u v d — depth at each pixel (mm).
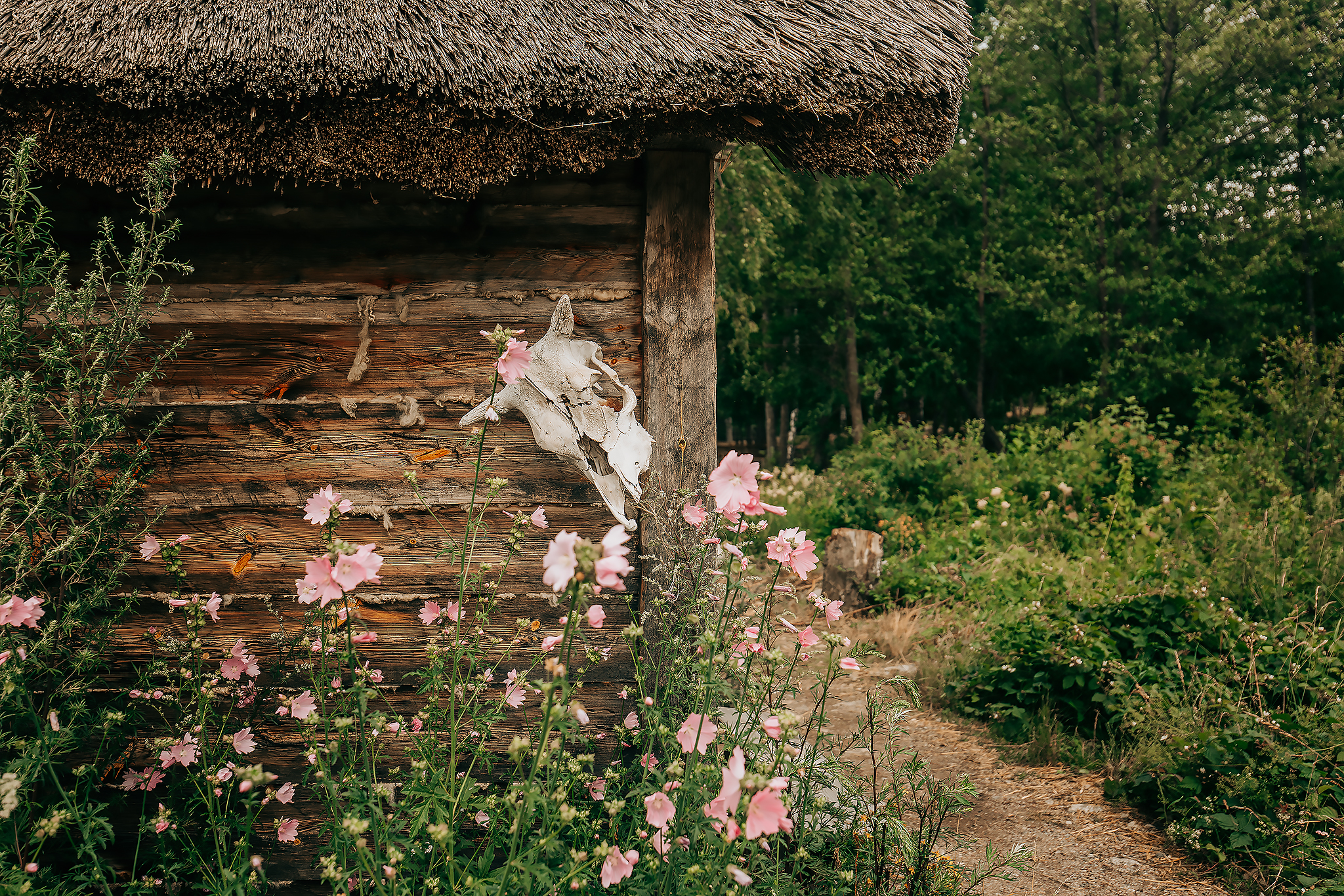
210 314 2656
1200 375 13875
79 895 2076
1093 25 15109
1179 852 3289
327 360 2699
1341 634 4301
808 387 19656
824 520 8359
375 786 1894
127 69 2191
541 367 2596
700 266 2707
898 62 2494
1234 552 5164
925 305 17812
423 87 2275
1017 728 4426
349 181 2547
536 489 2727
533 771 1645
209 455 2637
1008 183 17578
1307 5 14047
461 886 1904
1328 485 7016
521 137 2387
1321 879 2895
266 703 2631
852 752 4223
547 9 2561
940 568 6613
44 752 1933
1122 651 4520
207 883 2160
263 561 2676
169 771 2436
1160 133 15117
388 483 2695
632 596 2730
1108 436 8508
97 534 2184
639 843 2031
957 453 9430
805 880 2379
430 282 2703
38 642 2004
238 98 2264
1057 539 7137
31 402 2023
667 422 2695
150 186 2188
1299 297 15234
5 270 2092
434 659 2148
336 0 2453
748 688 2242
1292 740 3375
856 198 16938
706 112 2410
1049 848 3336
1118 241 14570
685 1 2641
